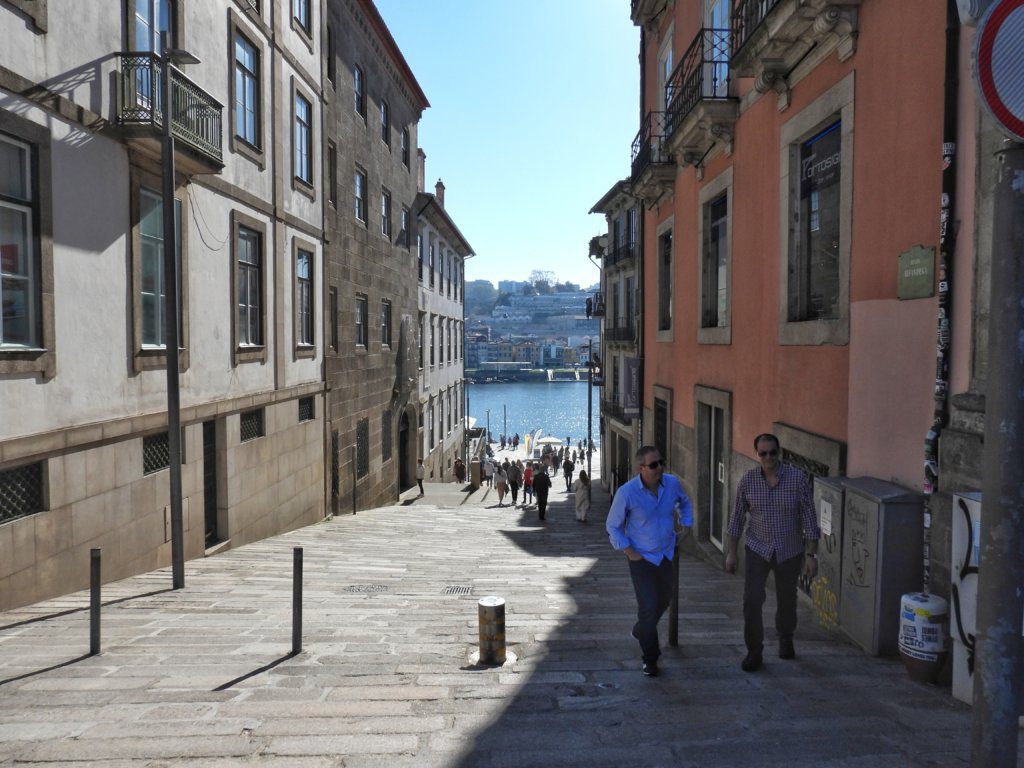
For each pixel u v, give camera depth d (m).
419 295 30.11
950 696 4.52
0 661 5.45
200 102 10.40
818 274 7.86
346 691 4.73
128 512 9.07
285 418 14.84
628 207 26.36
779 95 8.38
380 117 23.14
